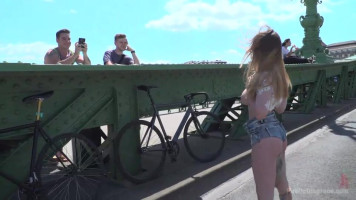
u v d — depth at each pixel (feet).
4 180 10.66
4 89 10.36
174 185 13.21
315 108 37.24
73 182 11.65
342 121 30.30
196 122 17.07
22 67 9.53
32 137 11.12
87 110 12.84
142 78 14.98
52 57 15.43
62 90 12.07
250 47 8.44
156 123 14.85
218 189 14.32
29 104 11.05
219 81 19.89
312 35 40.86
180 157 18.02
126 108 14.26
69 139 11.62
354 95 50.57
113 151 14.11
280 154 8.69
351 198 12.82
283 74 8.13
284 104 8.54
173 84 16.62
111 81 13.66
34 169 10.52
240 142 21.34
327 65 36.63
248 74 8.54
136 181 13.69
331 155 18.90
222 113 22.40
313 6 40.50
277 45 8.11
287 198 9.20
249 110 8.55
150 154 14.64
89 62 15.55
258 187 8.28
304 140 23.12
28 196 10.44
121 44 18.49
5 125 10.47
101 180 12.44
